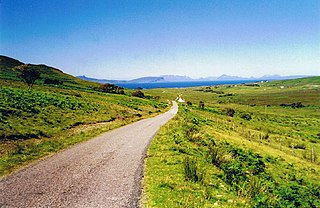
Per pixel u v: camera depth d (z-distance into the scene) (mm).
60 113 34969
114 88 121000
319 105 154125
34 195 10656
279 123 84188
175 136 25312
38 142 21281
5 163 14883
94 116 39250
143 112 60688
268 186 14047
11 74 130375
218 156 17734
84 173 13664
